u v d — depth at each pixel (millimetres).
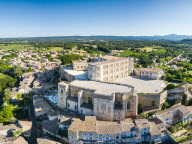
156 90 119375
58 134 96125
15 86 181125
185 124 103688
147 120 93750
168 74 172375
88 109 105938
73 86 115188
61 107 120500
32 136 103812
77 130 88438
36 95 143625
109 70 141750
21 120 120562
